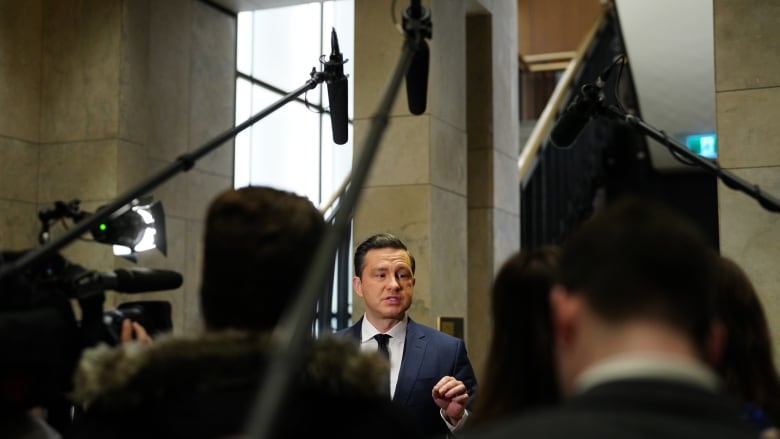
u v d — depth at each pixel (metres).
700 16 11.16
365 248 4.26
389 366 1.73
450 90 6.91
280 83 9.48
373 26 6.68
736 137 5.08
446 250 6.67
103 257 6.50
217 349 1.60
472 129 7.71
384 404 1.72
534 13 16.17
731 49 5.14
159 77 7.26
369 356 1.67
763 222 4.96
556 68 13.83
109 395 1.56
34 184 6.82
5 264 1.98
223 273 1.70
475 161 7.68
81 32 6.86
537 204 9.57
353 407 1.68
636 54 11.74
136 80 6.88
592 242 1.22
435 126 6.60
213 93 7.90
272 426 1.17
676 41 11.48
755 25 5.11
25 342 1.76
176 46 7.45
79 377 1.59
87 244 6.54
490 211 7.59
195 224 7.65
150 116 7.18
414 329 4.23
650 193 13.07
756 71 5.08
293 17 9.70
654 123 12.53
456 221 6.87
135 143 6.84
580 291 1.21
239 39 8.87
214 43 7.93
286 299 1.71
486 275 7.55
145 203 2.52
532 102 13.80
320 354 1.64
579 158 11.02
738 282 2.29
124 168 6.71
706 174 12.99
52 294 1.91
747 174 5.04
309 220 1.76
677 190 13.12
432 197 6.50
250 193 1.78
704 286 1.18
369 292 4.20
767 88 5.05
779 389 2.23
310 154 9.91
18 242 6.66
